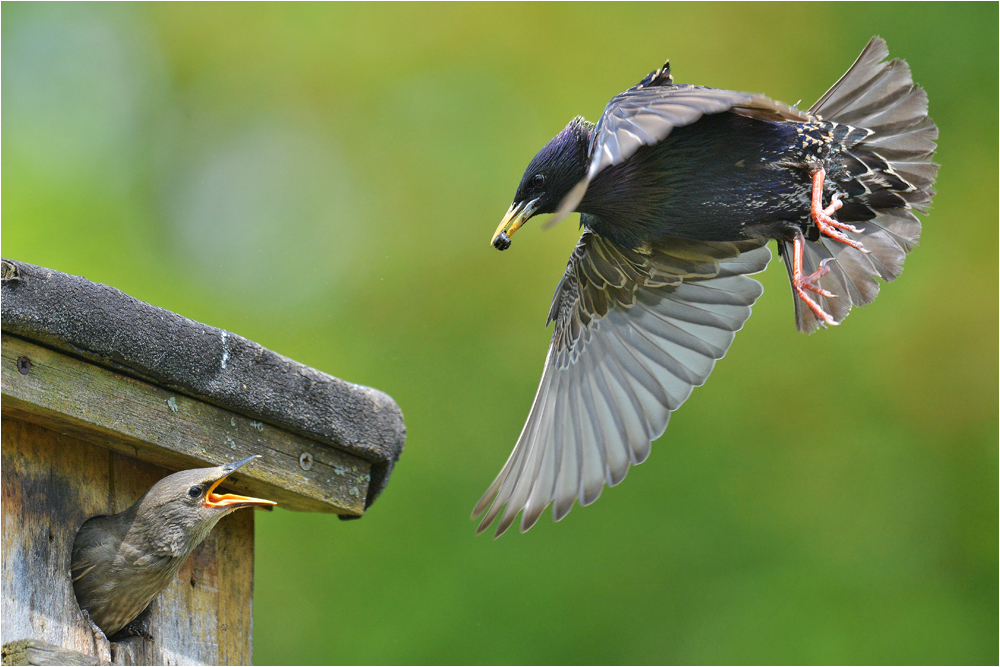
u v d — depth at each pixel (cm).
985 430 1438
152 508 534
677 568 1302
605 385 737
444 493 1332
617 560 1288
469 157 1563
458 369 1439
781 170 647
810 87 1593
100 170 1462
